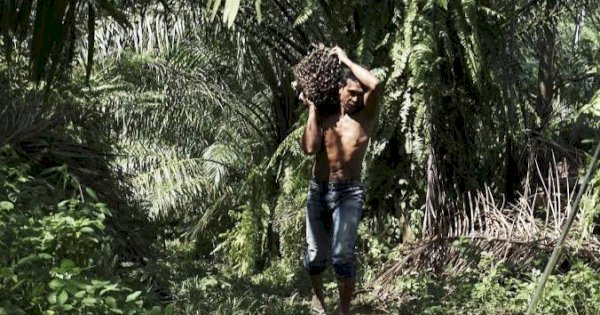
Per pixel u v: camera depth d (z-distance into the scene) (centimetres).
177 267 845
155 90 1358
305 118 888
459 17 811
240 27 968
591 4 988
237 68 1190
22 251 433
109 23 1089
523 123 890
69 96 706
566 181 839
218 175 1334
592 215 623
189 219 1407
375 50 832
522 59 936
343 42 861
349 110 568
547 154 873
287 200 973
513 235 780
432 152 837
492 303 648
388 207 868
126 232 643
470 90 854
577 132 891
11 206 462
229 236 1041
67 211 503
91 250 520
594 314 586
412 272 772
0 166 526
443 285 725
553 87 934
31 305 389
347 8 838
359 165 571
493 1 885
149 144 1373
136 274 603
